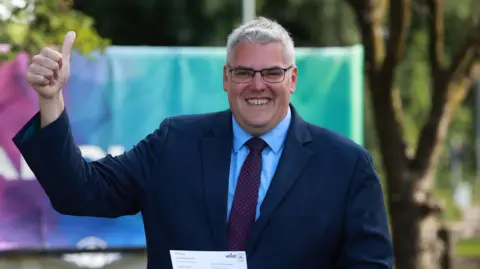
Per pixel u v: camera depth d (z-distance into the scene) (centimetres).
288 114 793
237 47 762
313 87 1573
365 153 790
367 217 769
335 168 773
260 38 757
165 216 770
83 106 1530
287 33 773
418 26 3466
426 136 1770
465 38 1734
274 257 748
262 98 762
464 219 3047
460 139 4847
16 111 1497
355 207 769
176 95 1556
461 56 1748
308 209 758
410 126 3106
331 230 762
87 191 756
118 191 780
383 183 2661
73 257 1525
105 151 1540
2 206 1508
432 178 1783
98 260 1530
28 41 1213
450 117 1777
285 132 786
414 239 1752
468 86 1780
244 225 756
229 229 757
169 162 781
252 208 760
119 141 1544
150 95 1549
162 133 800
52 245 1520
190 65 1559
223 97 1566
